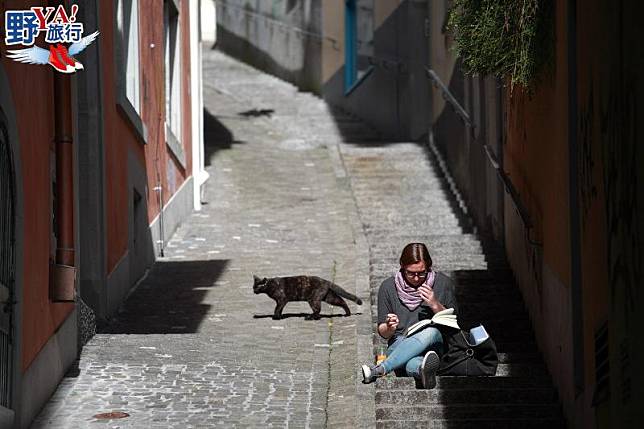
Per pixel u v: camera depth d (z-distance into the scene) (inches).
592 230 377.7
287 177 1061.8
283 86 1551.4
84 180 595.5
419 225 882.1
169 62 916.0
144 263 747.4
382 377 484.4
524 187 593.3
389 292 486.9
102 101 603.5
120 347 545.3
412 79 1175.6
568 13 428.5
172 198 868.6
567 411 438.0
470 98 872.3
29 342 429.7
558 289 468.4
